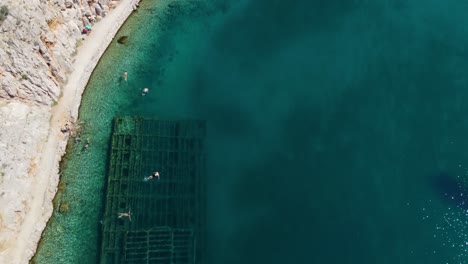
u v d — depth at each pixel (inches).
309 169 2036.2
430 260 1786.4
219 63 2407.7
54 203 1875.0
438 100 2252.7
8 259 1663.4
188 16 2559.1
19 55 1907.0
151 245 1831.9
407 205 1921.8
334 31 2566.4
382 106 2234.3
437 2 2711.6
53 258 1766.7
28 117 1893.5
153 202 1945.1
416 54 2450.8
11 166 1770.4
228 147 2124.8
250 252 1831.9
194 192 1987.0
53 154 1930.4
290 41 2517.2
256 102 2272.4
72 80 2123.5
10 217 1712.6
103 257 1792.6
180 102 2249.0
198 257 1830.7
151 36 2439.7
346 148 2092.8
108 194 1925.4
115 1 2444.6
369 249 1812.3
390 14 2650.1
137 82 2271.2
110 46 2340.1
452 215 1888.5
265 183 2005.4
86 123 2087.8
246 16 2613.2
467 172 2012.8
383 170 2023.9
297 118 2207.2
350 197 1948.8
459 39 2517.2
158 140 2105.1
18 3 1929.1
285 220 1894.7
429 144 2101.4
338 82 2336.4
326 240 1836.9
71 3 2218.3
